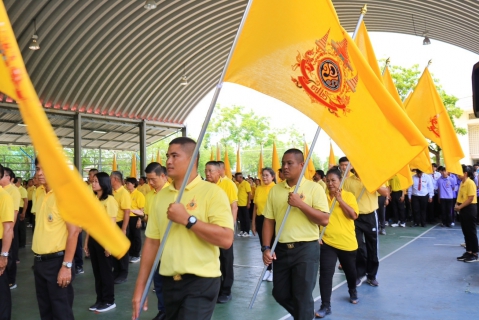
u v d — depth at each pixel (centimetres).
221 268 598
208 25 1566
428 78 695
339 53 353
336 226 530
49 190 406
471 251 829
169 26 1489
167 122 2039
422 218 1364
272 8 323
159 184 581
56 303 397
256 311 555
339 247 530
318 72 345
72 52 1402
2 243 434
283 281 411
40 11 1184
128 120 1817
